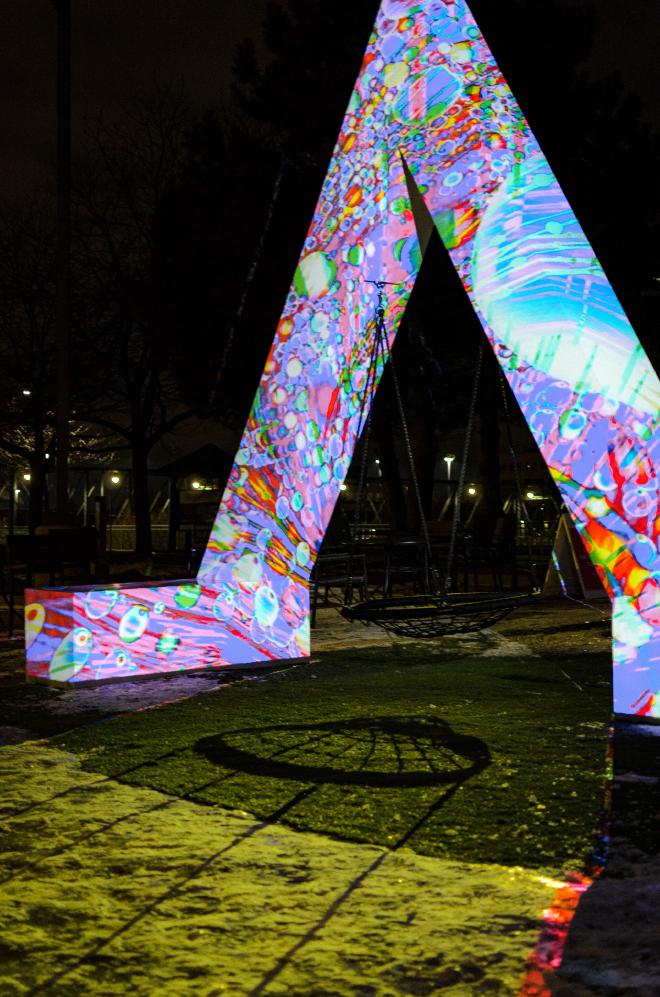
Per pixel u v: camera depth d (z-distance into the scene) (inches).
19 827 166.6
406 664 341.1
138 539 1095.0
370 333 308.8
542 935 121.7
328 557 418.9
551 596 591.8
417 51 286.2
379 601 263.7
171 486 1063.0
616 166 837.8
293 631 345.1
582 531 249.6
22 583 697.6
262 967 115.0
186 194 1005.8
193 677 317.7
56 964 116.8
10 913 131.0
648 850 151.3
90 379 1088.8
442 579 459.2
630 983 109.6
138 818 170.6
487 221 265.3
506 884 138.0
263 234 868.6
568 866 145.0
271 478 336.5
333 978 112.0
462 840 156.8
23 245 1078.4
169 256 1032.2
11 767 208.1
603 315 247.4
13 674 338.6
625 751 213.0
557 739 225.1
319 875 142.5
